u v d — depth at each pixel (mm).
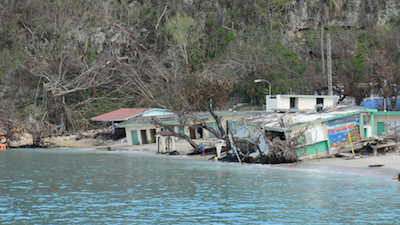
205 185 46000
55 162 68250
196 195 41281
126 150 85125
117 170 58469
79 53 140625
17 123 103125
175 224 31922
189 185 46250
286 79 124750
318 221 31953
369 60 97688
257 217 33375
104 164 65000
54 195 42312
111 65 133250
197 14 151500
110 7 150875
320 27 148875
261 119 66250
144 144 91375
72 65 129375
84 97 132375
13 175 55031
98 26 144750
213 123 89500
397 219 31953
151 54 138000
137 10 151750
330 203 36781
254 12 153000
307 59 135875
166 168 59438
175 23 140125
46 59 134625
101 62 129250
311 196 39375
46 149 91375
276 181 46875
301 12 149125
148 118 96000
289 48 139375
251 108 118062
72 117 120625
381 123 68750
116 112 110250
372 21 146750
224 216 33812
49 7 151000
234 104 128500
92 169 59844
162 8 152250
